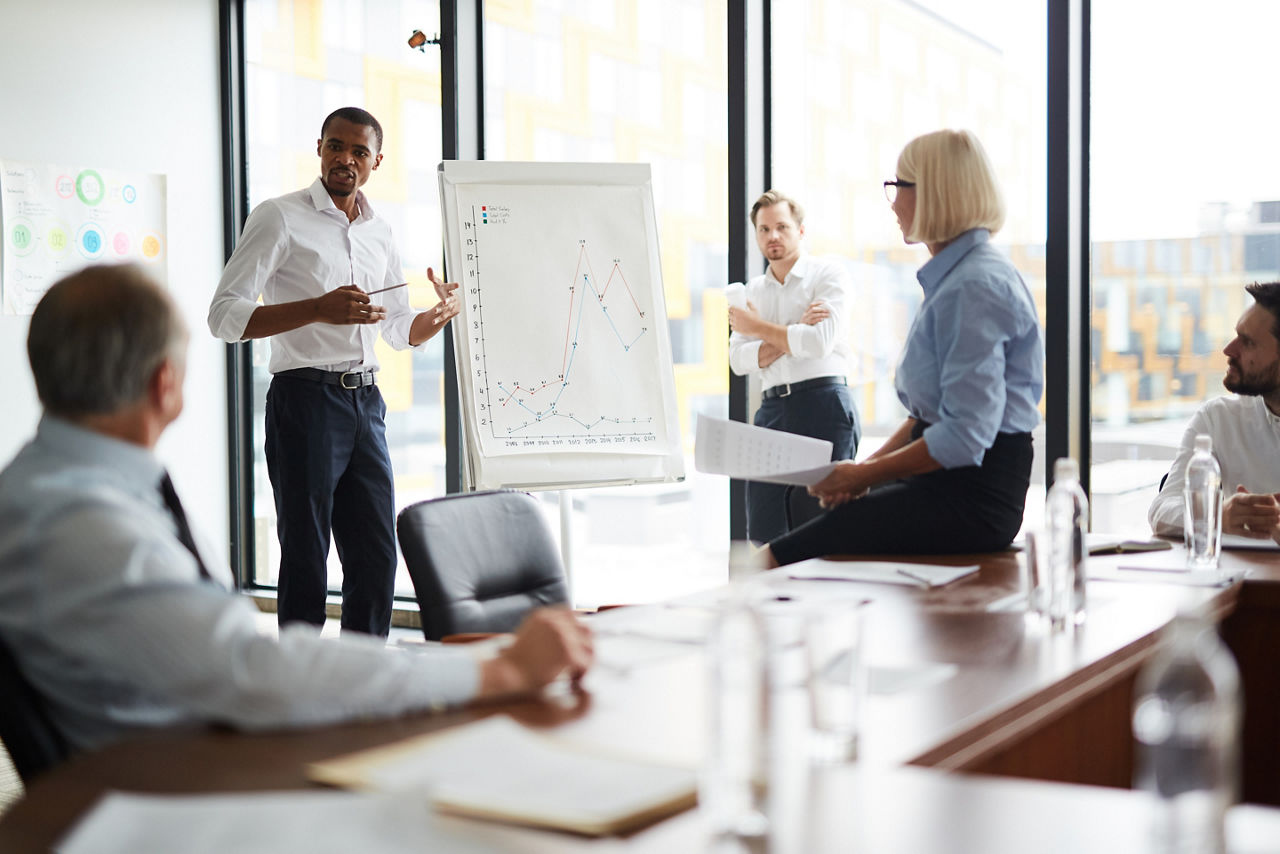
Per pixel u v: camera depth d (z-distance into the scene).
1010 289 2.58
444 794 0.97
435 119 5.21
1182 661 0.84
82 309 1.31
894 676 1.43
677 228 4.73
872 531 2.60
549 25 4.96
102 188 5.25
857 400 4.41
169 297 1.37
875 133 4.32
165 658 1.17
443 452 5.28
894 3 4.25
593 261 3.81
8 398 4.95
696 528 4.75
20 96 4.97
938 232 2.68
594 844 0.88
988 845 0.84
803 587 2.08
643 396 3.79
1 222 4.92
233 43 5.69
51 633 1.20
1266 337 2.72
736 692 0.97
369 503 3.93
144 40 5.39
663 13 4.70
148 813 0.92
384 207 5.37
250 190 5.77
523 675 1.33
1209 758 0.83
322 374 3.82
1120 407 3.96
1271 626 2.14
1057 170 3.88
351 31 5.41
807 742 1.08
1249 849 0.79
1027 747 1.36
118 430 1.35
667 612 1.85
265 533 5.80
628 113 4.80
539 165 3.81
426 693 1.27
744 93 4.45
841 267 4.30
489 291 3.72
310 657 1.22
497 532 2.44
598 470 3.69
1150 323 3.89
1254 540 2.58
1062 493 1.76
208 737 1.19
